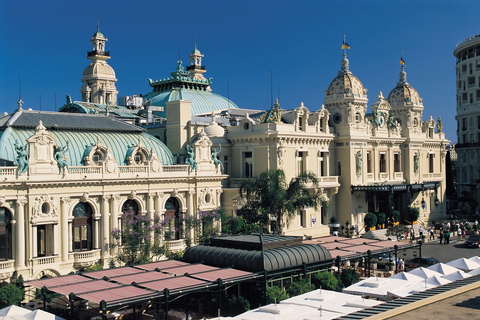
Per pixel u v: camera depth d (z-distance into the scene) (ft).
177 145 275.39
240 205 266.57
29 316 131.64
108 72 363.15
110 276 160.76
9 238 192.13
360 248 205.46
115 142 234.17
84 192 207.21
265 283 164.14
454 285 121.49
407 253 267.59
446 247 286.87
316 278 177.27
